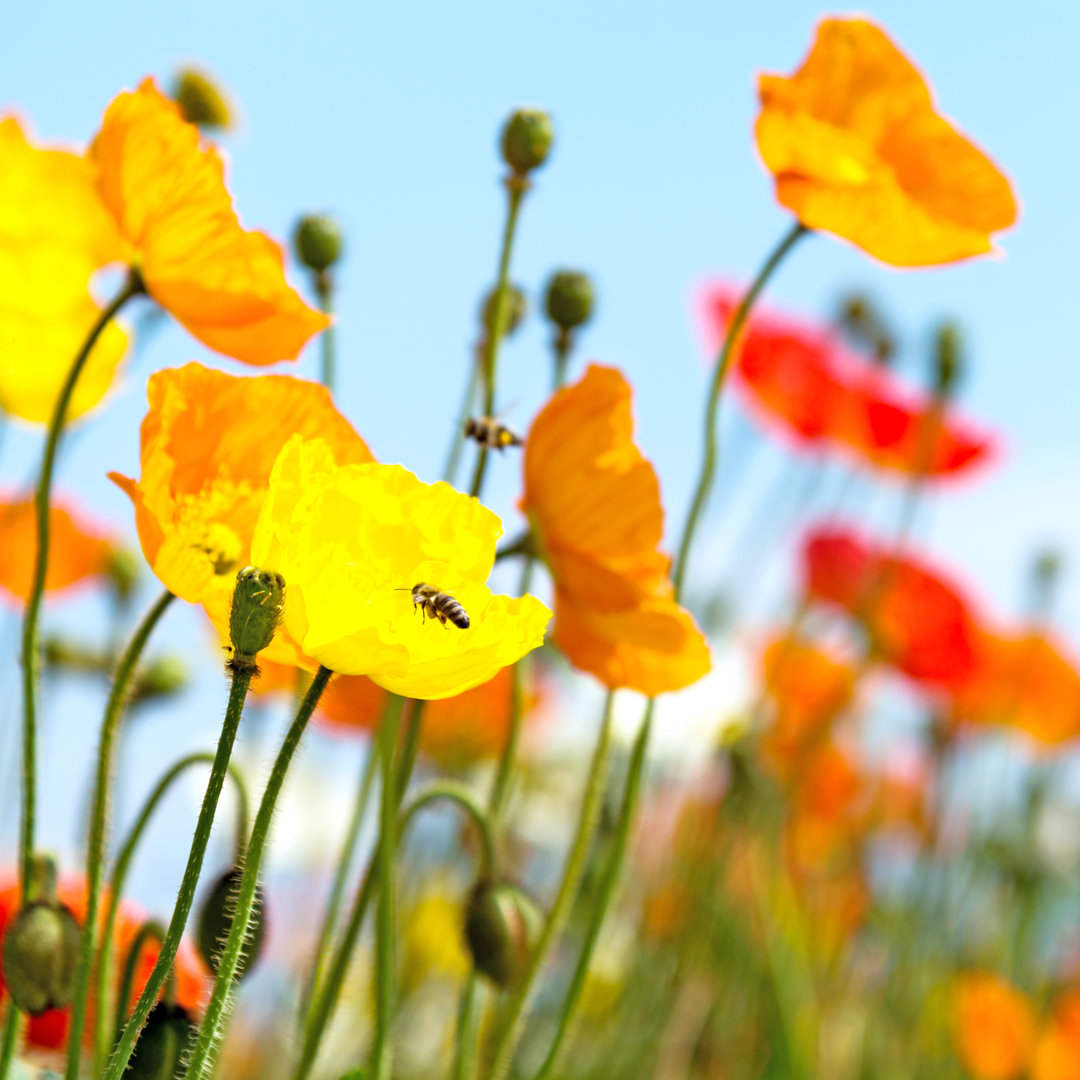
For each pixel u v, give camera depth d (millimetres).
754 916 2205
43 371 1364
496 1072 1312
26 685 1234
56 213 1318
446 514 1178
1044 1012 2545
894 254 1334
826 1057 2318
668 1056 2109
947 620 2072
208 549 1201
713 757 2059
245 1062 1624
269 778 1146
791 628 2119
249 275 1256
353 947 1276
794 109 1319
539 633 1166
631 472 1298
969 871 2523
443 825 1854
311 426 1218
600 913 1317
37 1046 1331
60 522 1571
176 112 1252
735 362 1778
